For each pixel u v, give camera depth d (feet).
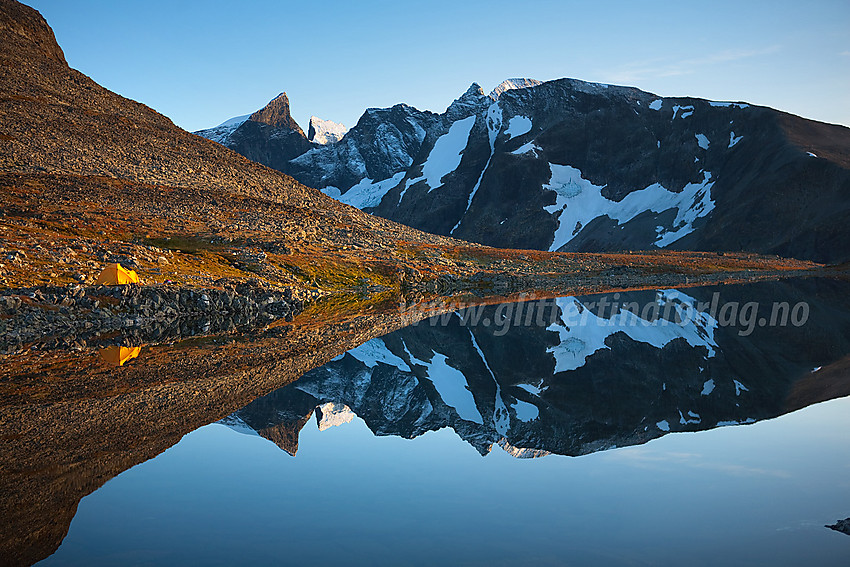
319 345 112.16
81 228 209.97
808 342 126.21
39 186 259.19
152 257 186.09
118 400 64.44
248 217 303.07
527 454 50.72
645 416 66.44
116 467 43.91
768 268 473.26
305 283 220.02
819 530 33.30
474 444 54.49
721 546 31.50
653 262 444.55
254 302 165.99
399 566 28.94
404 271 272.31
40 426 54.44
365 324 148.15
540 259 405.18
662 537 32.73
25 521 34.53
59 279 137.90
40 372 78.07
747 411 66.03
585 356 121.08
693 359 111.34
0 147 284.61
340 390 79.46
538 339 142.41
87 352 93.61
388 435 56.80
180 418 57.77
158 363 85.71
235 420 57.72
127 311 131.95
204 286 164.25
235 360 90.74
